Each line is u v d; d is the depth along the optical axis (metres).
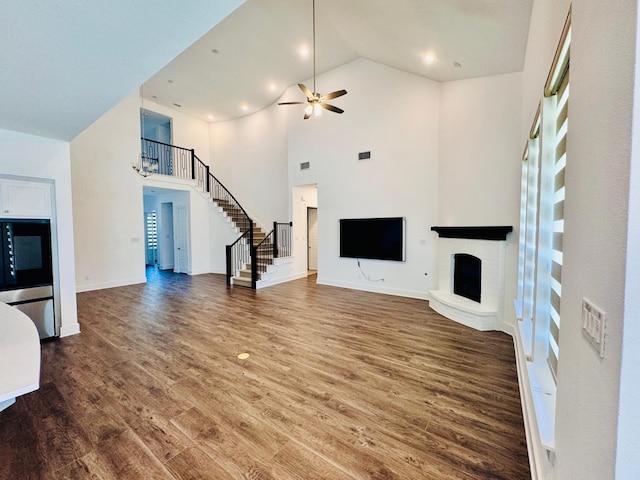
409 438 1.87
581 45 0.97
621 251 0.63
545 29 2.02
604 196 0.74
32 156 3.28
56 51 1.68
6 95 2.22
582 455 0.83
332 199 6.68
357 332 3.76
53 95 2.24
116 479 1.58
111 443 1.84
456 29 3.31
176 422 2.03
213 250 8.86
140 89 7.61
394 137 5.71
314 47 5.57
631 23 0.61
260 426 1.99
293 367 2.83
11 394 1.06
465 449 1.78
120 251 6.85
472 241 4.18
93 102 2.38
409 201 5.57
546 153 1.71
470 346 3.29
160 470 1.64
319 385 2.50
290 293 6.01
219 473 1.61
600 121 0.78
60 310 3.60
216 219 8.73
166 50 1.71
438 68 4.49
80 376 2.66
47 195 3.46
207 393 2.39
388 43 4.60
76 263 6.18
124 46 1.66
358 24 4.53
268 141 8.50
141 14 1.40
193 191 8.52
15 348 1.41
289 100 7.50
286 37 5.66
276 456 1.73
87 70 1.90
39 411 2.15
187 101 8.27
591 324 0.79
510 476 1.58
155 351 3.20
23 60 1.75
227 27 5.48
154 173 7.53
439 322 4.14
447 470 1.62
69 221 3.63
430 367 2.81
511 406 2.19
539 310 1.77
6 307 2.02
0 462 1.69
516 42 3.04
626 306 0.61
